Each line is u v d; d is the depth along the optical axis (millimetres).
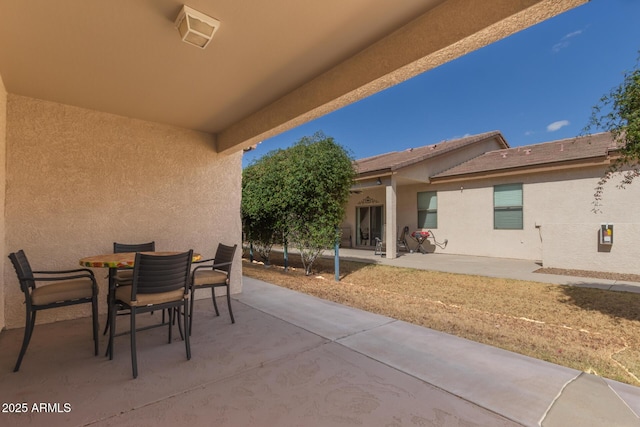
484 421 1954
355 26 2533
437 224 11984
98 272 4188
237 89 3607
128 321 3984
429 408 2092
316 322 3885
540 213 9625
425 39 2416
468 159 13312
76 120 4039
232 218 5465
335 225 7215
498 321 4113
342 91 3074
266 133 4211
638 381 2566
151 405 2127
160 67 3078
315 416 2008
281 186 7547
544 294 5535
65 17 2285
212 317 4094
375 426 1911
